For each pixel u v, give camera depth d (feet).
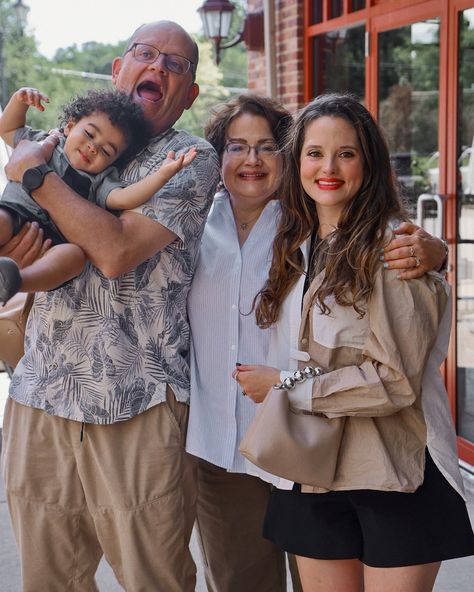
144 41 8.04
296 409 7.36
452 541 7.20
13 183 7.55
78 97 7.74
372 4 19.67
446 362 16.55
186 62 8.07
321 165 7.47
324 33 22.15
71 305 8.04
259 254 8.67
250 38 25.27
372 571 7.29
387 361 6.98
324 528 7.41
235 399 8.61
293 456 7.14
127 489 8.17
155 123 8.09
